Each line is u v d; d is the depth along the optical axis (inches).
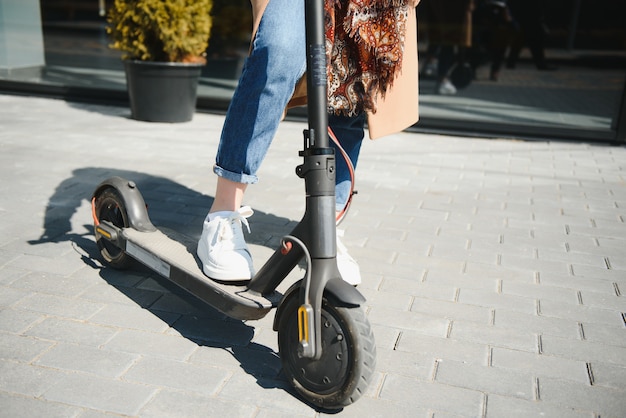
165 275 90.2
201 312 95.8
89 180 157.6
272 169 178.5
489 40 239.6
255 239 124.4
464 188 168.1
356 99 91.0
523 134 232.5
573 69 231.9
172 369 80.1
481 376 81.7
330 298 69.4
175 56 225.6
